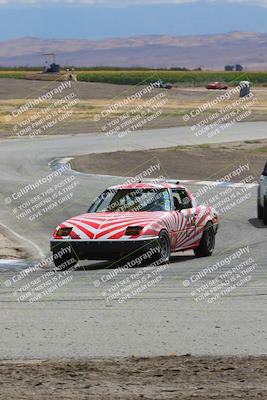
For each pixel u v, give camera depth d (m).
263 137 106.81
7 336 19.09
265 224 46.16
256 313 21.81
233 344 18.02
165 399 13.04
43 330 19.73
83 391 13.66
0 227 46.31
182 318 21.19
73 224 33.50
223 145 94.94
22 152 90.81
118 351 17.44
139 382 14.28
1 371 15.30
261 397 13.14
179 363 15.91
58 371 15.23
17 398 13.16
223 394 13.37
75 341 18.45
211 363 15.89
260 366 15.57
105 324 20.44
